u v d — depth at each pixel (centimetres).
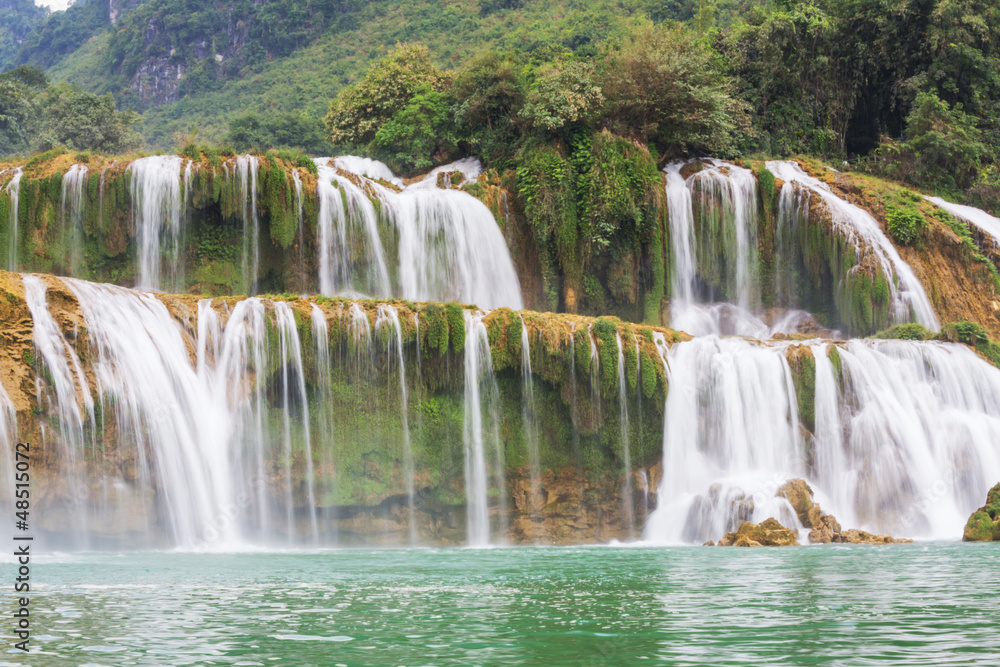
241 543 2420
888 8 5269
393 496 2611
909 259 4022
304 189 3303
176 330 2470
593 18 11881
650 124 4206
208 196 3177
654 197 3831
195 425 2409
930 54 5294
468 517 2694
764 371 2903
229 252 3228
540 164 3750
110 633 895
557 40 11550
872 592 1184
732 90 5019
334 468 2550
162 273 3150
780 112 5112
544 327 2803
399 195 3553
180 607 1084
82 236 3114
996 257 4262
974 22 5175
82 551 2184
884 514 2798
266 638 869
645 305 3822
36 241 3062
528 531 2728
